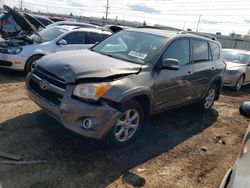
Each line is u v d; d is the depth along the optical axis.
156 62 4.68
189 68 5.50
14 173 3.41
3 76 7.99
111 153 4.16
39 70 4.36
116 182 3.51
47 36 9.02
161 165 4.08
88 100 3.76
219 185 2.54
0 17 10.14
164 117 6.09
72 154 3.98
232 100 8.82
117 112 3.88
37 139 4.26
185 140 5.06
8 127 4.54
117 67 4.21
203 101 6.46
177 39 5.24
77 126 3.79
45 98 4.14
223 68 6.86
